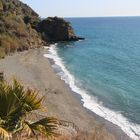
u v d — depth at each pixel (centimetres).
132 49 9744
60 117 2777
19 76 4450
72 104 3325
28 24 9894
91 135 1598
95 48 9494
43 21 10662
